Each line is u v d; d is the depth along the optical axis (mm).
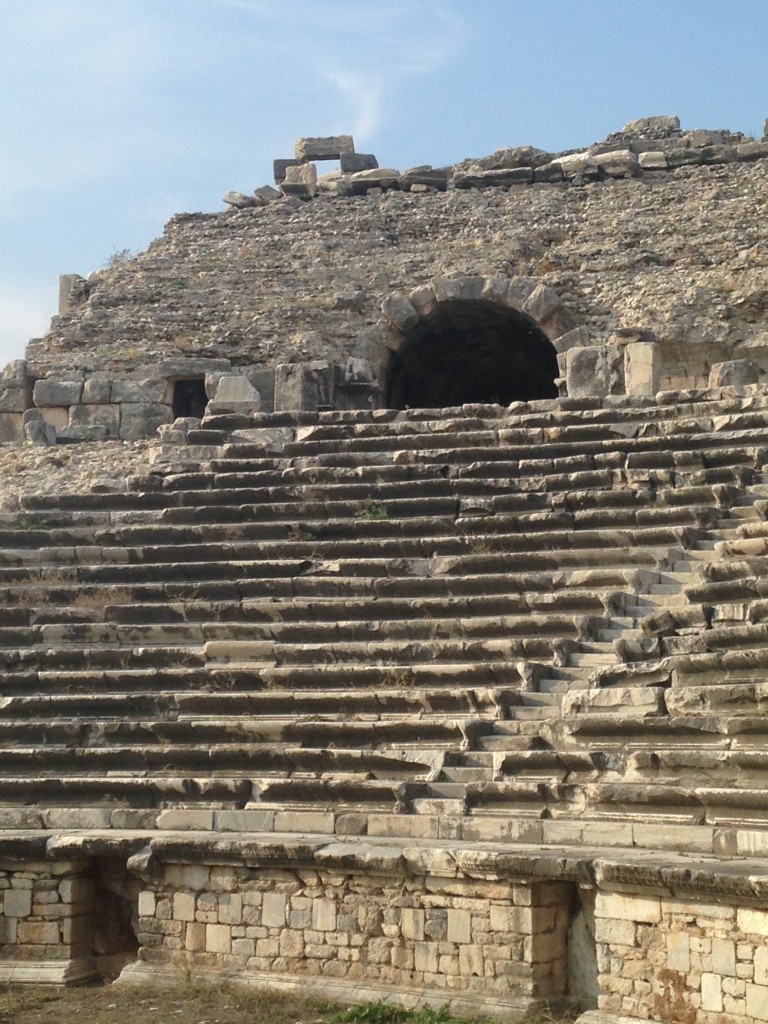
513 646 19453
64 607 22562
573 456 23938
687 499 22031
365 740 18766
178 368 32406
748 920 12977
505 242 34688
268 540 23594
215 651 20938
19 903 17281
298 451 26375
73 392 32062
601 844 15789
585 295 33344
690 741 16672
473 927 14969
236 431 27750
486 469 24219
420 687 19547
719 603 19047
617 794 16297
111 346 33469
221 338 33344
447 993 14891
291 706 19672
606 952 14047
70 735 19969
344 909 15781
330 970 15766
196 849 16547
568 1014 14383
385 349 33719
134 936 17422
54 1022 14977
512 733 18156
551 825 16188
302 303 33969
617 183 35719
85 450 28688
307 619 21453
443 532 22906
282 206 36938
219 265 35406
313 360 32812
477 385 40531
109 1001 15859
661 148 36625
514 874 14680
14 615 22547
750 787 15688
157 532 24094
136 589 22594
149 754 19297
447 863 15125
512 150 37094
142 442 28719
